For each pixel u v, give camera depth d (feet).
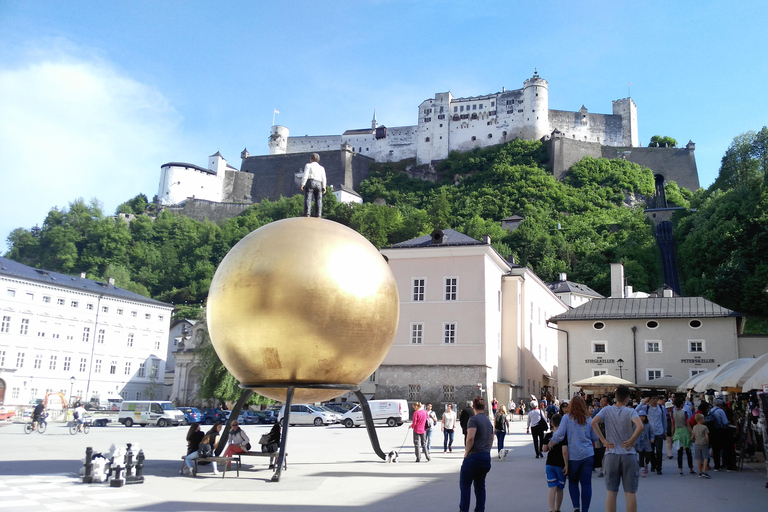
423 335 167.12
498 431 74.38
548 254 428.15
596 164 556.10
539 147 579.89
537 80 602.85
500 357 181.57
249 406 195.11
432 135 631.56
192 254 515.09
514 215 517.14
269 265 46.96
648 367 161.48
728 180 456.86
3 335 217.97
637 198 540.52
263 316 46.34
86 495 43.21
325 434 116.26
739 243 357.61
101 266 494.18
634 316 164.76
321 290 46.68
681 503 44.06
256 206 568.82
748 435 72.84
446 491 47.75
